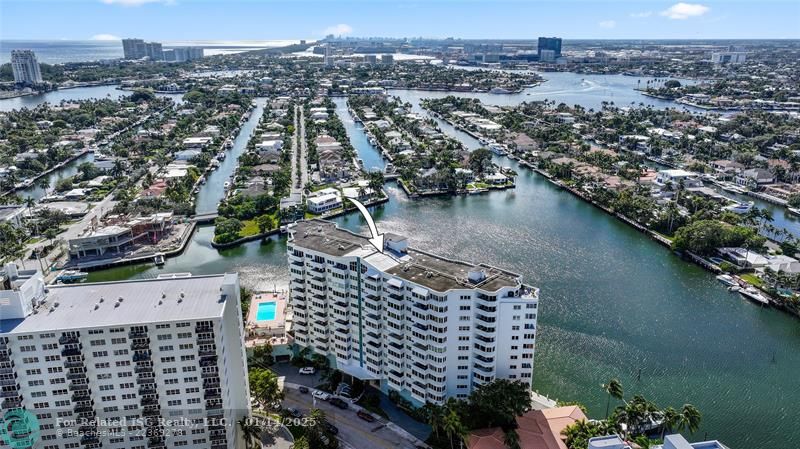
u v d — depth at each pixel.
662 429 192.12
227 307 173.00
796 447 196.75
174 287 177.50
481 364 195.00
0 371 154.38
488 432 182.88
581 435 178.50
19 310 158.75
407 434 194.75
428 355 195.75
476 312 190.75
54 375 158.62
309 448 182.75
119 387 163.62
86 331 156.00
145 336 158.75
